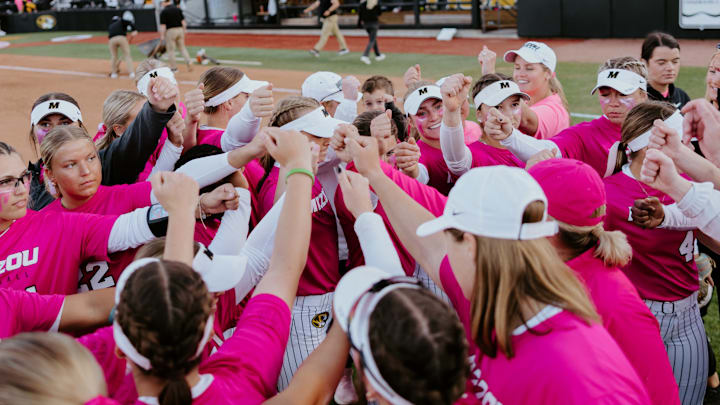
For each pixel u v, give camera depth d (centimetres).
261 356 177
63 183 283
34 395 130
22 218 253
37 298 217
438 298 152
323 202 319
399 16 2400
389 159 379
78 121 402
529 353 163
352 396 364
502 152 396
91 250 253
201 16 2534
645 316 213
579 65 1412
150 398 157
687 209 239
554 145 362
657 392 213
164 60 1847
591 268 215
